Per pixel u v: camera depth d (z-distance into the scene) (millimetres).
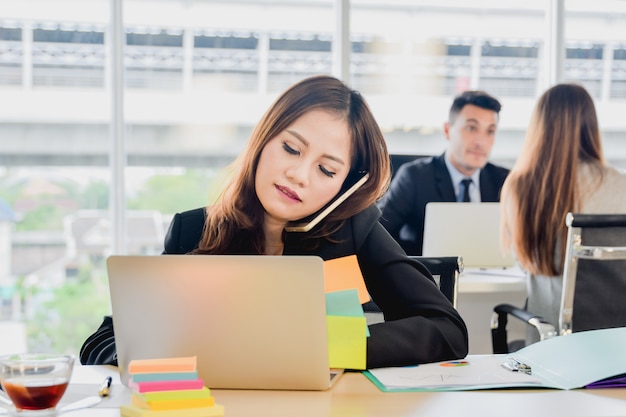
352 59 4398
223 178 1922
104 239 4227
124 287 1350
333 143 1868
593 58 4547
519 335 3041
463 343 1605
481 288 2963
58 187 4188
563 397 1297
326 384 1339
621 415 1193
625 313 2387
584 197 2773
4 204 4160
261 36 4320
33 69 4160
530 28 4500
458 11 4445
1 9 4137
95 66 4199
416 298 1701
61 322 4207
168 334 1350
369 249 1840
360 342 1462
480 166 3924
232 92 4301
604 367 1398
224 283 1319
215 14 4281
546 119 2809
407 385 1362
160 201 4258
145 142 4238
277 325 1320
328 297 1484
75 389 1376
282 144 1871
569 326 2385
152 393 1166
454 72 4461
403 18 4414
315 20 4355
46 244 4188
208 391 1191
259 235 1891
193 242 1943
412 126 4438
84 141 4195
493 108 3922
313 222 1843
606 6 4559
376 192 1900
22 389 1190
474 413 1198
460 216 3234
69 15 4172
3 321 4160
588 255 2309
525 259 2832
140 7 4219
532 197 2797
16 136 4160
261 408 1234
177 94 4266
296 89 1896
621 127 4578
